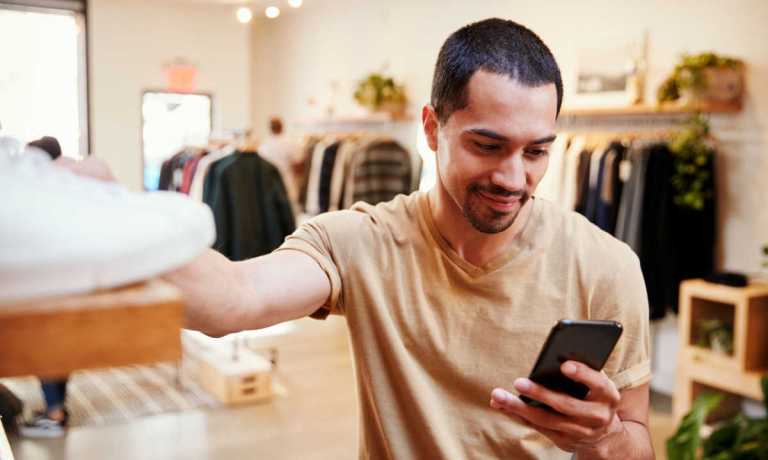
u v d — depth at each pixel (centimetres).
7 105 754
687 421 288
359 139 709
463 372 118
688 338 413
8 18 744
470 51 102
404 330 120
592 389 90
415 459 121
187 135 845
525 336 117
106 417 430
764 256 425
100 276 40
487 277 116
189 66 830
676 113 464
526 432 118
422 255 120
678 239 432
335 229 123
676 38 462
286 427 421
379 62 738
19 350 38
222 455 382
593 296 118
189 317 98
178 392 477
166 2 818
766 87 419
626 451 111
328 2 798
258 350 574
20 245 38
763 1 417
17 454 374
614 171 449
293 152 620
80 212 42
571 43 530
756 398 382
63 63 773
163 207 49
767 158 420
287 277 113
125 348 40
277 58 917
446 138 107
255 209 506
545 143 104
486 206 106
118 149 801
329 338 618
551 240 119
